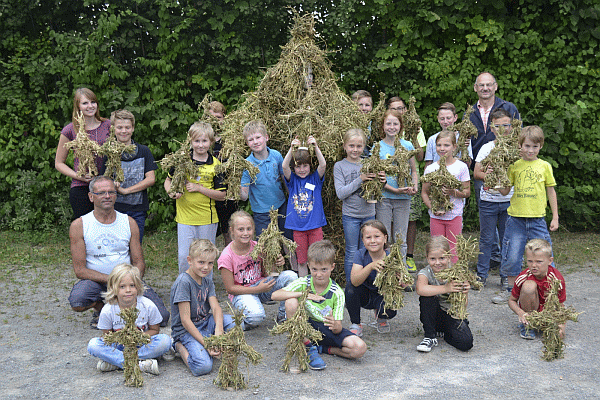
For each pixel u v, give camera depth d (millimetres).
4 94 8805
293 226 5789
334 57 8898
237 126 6176
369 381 3963
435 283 4688
